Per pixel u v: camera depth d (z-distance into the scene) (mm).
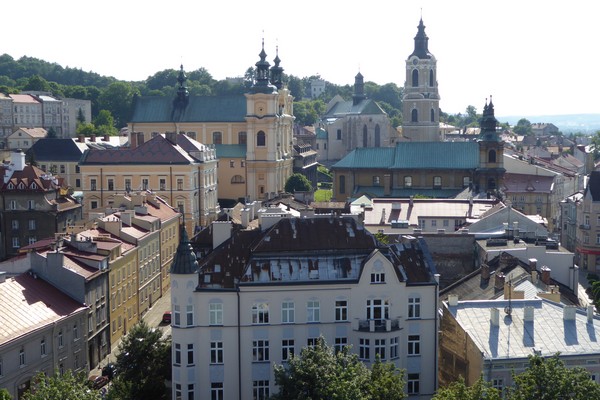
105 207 185500
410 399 99438
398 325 97875
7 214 179375
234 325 95875
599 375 87000
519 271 112750
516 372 85875
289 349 97062
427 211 175625
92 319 122562
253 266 97125
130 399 96750
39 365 103688
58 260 117625
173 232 182250
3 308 103375
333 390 76250
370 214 175250
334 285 96688
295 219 101188
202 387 96438
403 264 99812
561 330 90688
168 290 175875
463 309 95562
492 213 155875
